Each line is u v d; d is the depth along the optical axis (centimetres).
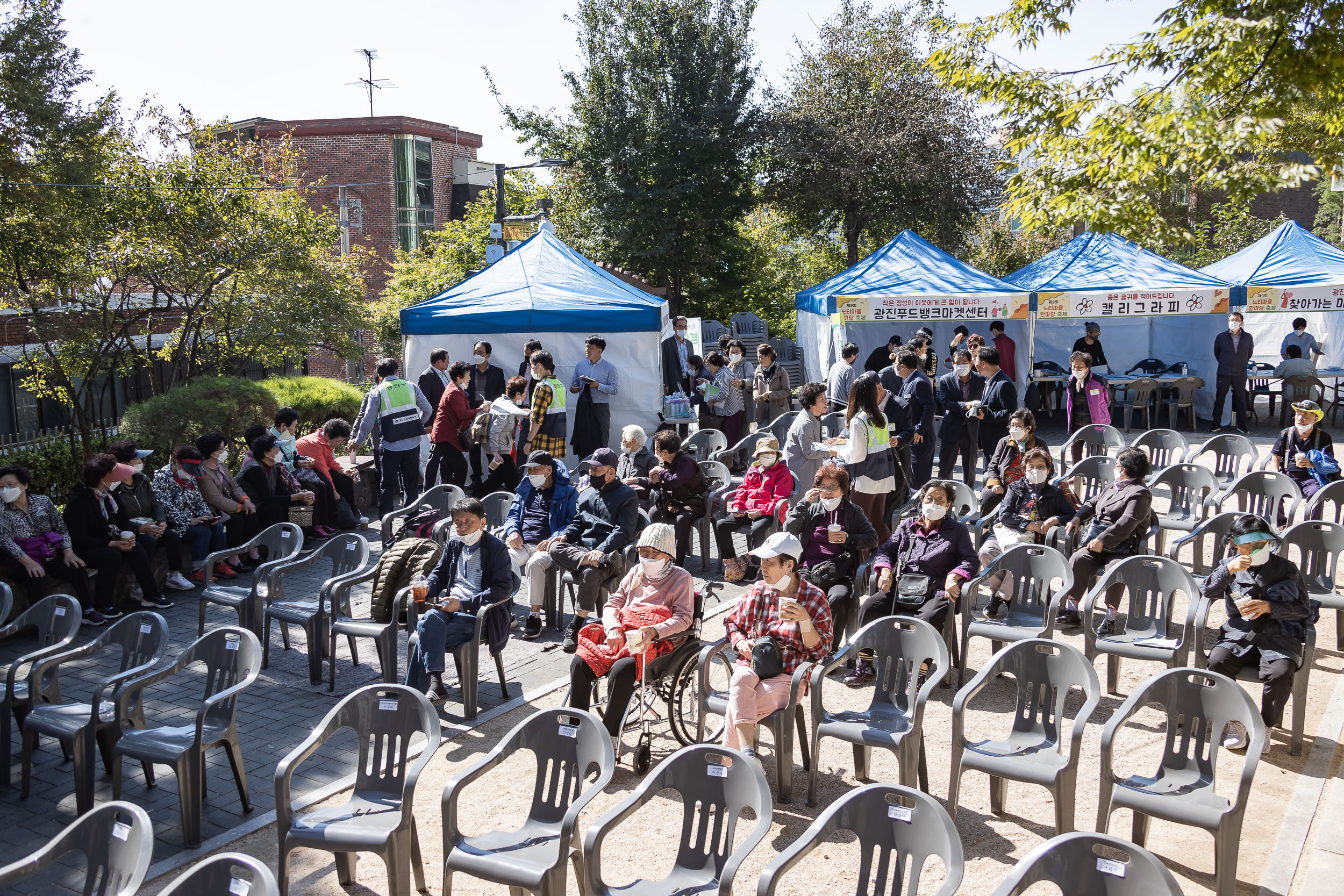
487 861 436
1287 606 589
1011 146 767
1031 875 344
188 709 731
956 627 750
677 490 1008
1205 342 1919
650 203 3128
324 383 1973
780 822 542
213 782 619
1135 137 637
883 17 3256
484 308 1438
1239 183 616
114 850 396
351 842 456
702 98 3139
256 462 1127
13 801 607
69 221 1404
